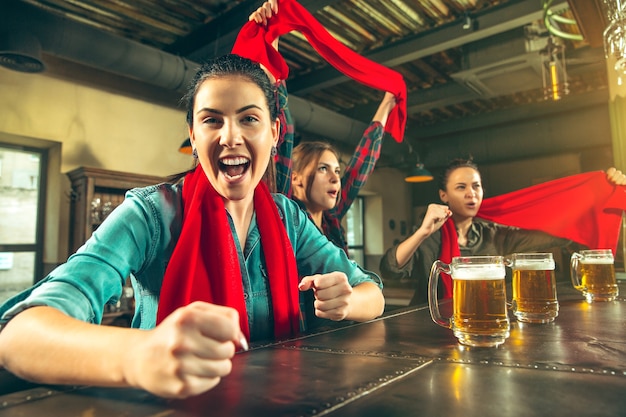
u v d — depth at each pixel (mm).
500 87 5352
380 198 8508
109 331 497
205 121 856
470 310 717
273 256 1037
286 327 1011
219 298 909
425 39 4496
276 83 1515
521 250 2516
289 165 1630
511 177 7965
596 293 1252
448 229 2240
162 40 4449
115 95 4504
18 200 4070
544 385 497
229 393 478
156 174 4758
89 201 3820
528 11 3924
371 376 540
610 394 463
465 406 428
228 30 3891
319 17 4195
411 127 8172
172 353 404
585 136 6883
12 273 4004
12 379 541
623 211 2307
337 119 5805
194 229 915
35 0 3654
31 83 3924
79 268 709
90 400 459
